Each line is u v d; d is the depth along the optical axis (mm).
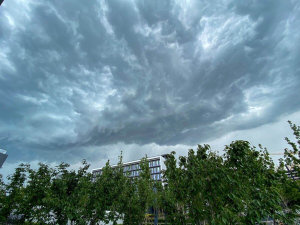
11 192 10250
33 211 9250
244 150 6547
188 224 6953
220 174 6277
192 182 7055
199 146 8375
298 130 15953
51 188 9859
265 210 5832
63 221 9391
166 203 7883
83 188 10625
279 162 15203
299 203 11383
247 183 6523
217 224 5719
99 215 10141
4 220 9477
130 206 12141
